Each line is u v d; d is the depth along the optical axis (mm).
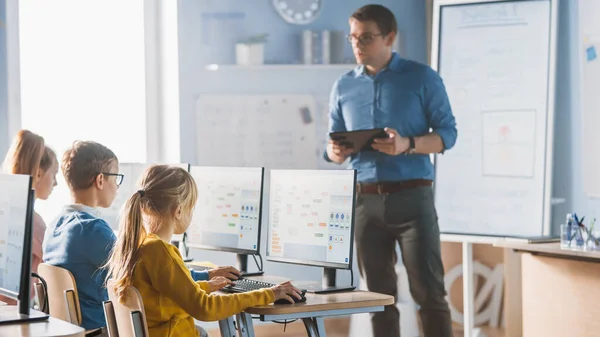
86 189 3123
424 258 4500
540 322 4152
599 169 4645
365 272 4676
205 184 3693
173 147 5379
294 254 3209
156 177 2732
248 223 3482
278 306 2691
